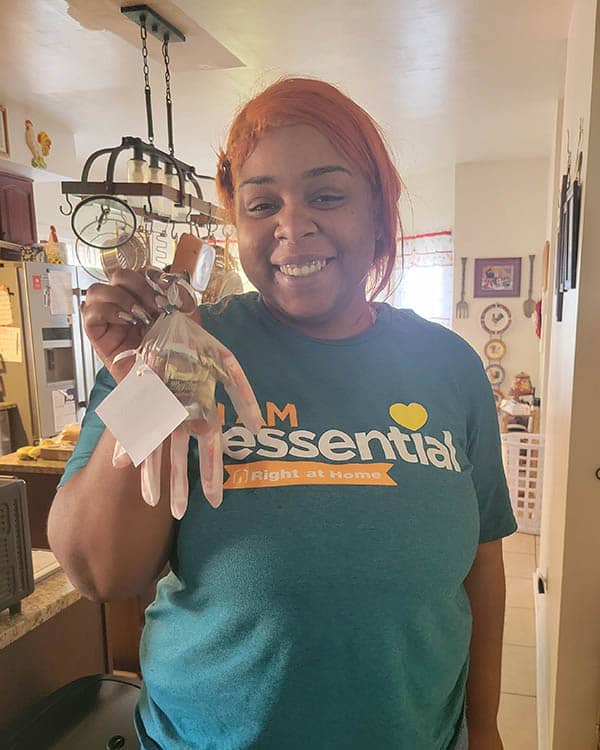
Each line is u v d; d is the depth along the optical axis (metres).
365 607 0.66
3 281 3.73
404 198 1.00
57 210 5.37
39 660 1.31
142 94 3.31
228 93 3.26
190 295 0.65
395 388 0.77
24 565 1.20
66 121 3.87
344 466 0.69
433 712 0.76
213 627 0.67
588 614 1.56
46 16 2.27
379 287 0.83
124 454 0.60
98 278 1.12
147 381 0.56
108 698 1.25
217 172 0.80
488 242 4.80
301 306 0.73
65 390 4.02
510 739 1.90
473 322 4.90
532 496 3.50
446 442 0.77
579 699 1.59
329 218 0.70
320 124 0.68
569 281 1.65
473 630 0.95
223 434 0.69
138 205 1.97
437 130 3.91
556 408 2.09
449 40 2.55
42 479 2.52
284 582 0.65
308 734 0.67
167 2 2.11
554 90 3.19
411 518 0.69
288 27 2.41
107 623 1.57
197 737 0.70
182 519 0.69
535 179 4.64
